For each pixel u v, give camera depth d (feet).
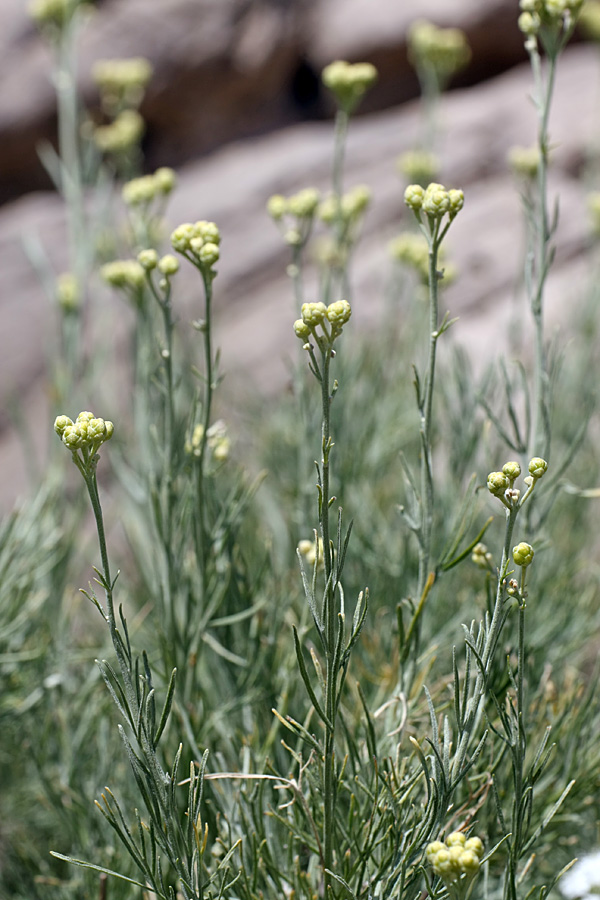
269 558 2.98
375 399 4.25
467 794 2.58
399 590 3.14
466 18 7.98
